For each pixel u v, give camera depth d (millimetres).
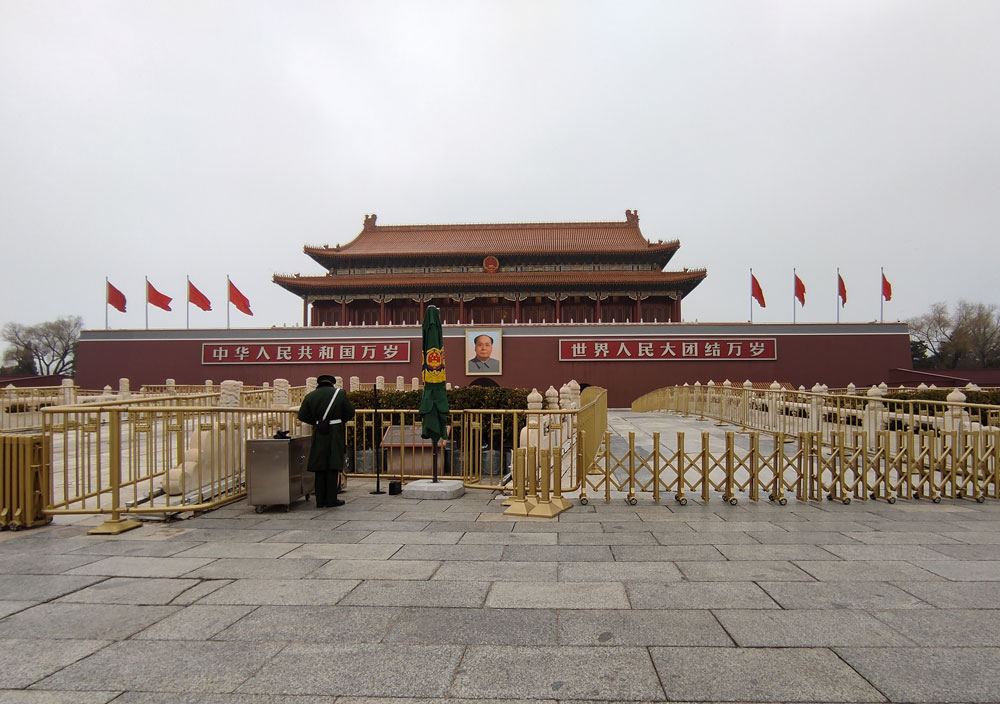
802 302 40375
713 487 9609
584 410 9312
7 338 78688
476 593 4965
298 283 48406
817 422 14570
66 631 4281
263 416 9914
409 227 58656
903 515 7988
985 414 14766
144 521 7699
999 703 3217
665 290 48750
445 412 9703
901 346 39562
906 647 3908
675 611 4547
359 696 3363
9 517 7348
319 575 5465
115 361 43594
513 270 52406
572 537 6797
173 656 3877
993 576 5348
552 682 3496
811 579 5273
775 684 3441
